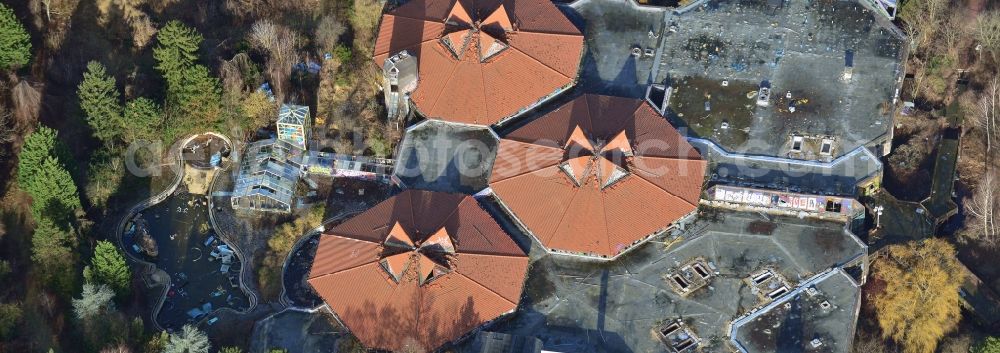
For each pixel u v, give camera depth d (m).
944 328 125.94
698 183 130.12
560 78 138.75
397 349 118.75
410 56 135.62
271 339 122.19
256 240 132.25
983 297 131.38
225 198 135.50
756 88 140.88
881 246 132.12
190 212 135.00
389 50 141.12
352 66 144.12
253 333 122.69
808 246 128.62
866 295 128.50
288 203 133.25
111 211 132.50
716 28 146.50
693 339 122.00
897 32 145.38
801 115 138.50
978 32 146.75
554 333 122.50
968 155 143.50
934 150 144.25
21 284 122.44
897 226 134.25
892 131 137.62
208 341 119.06
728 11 148.12
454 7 140.25
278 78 139.12
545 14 144.12
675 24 147.25
